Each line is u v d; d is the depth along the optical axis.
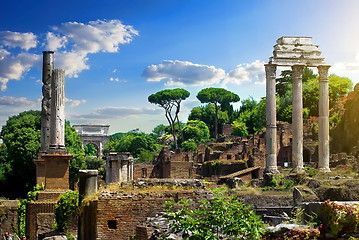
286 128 113.44
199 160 119.94
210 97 186.12
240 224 15.59
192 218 16.31
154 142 175.88
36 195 34.72
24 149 79.25
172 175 115.19
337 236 14.68
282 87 151.12
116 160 56.47
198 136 179.75
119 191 22.30
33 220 32.84
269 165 76.00
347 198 53.84
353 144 103.81
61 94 37.72
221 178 95.88
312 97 127.69
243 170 101.44
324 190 55.00
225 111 194.50
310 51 79.88
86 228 22.11
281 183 70.06
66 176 35.59
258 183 73.75
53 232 27.14
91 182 23.56
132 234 21.89
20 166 79.56
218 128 193.88
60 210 27.22
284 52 79.12
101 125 190.62
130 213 22.02
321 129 79.50
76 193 27.53
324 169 78.31
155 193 22.23
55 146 36.94
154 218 20.84
